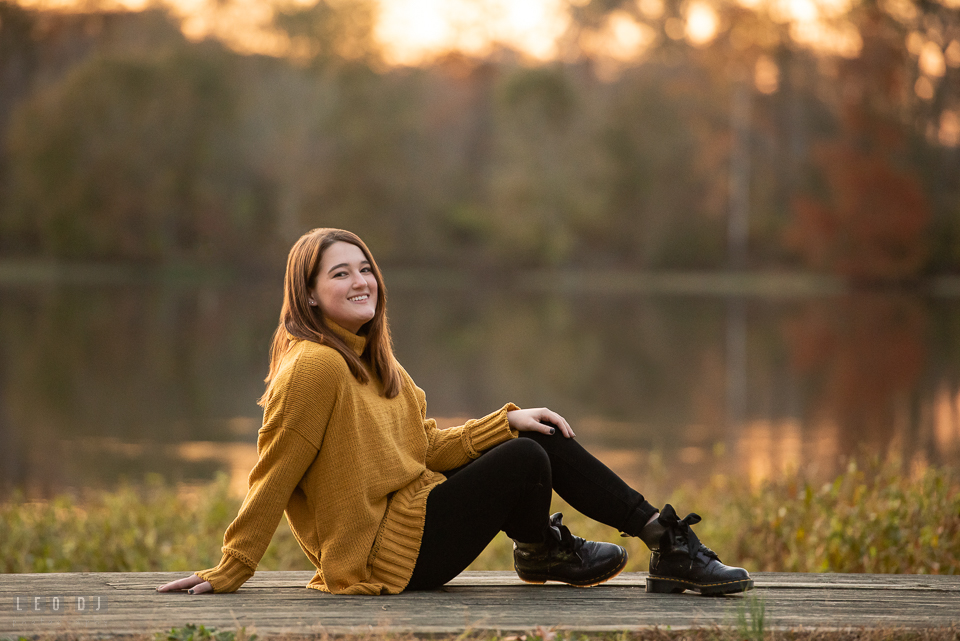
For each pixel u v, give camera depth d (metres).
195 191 51.06
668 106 58.09
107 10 52.72
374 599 3.07
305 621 2.83
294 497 3.25
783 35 55.94
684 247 57.62
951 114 50.28
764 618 2.91
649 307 36.50
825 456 9.95
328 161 55.91
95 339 23.25
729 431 11.68
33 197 49.03
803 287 50.28
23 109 49.25
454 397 14.84
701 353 21.70
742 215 57.38
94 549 5.30
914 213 48.25
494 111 60.41
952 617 2.99
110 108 49.22
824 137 55.53
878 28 50.56
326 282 3.20
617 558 3.34
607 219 57.97
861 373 17.88
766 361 20.11
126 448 10.30
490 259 57.59
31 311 29.91
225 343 23.34
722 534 5.67
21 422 11.98
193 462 9.55
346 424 3.08
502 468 3.13
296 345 3.18
